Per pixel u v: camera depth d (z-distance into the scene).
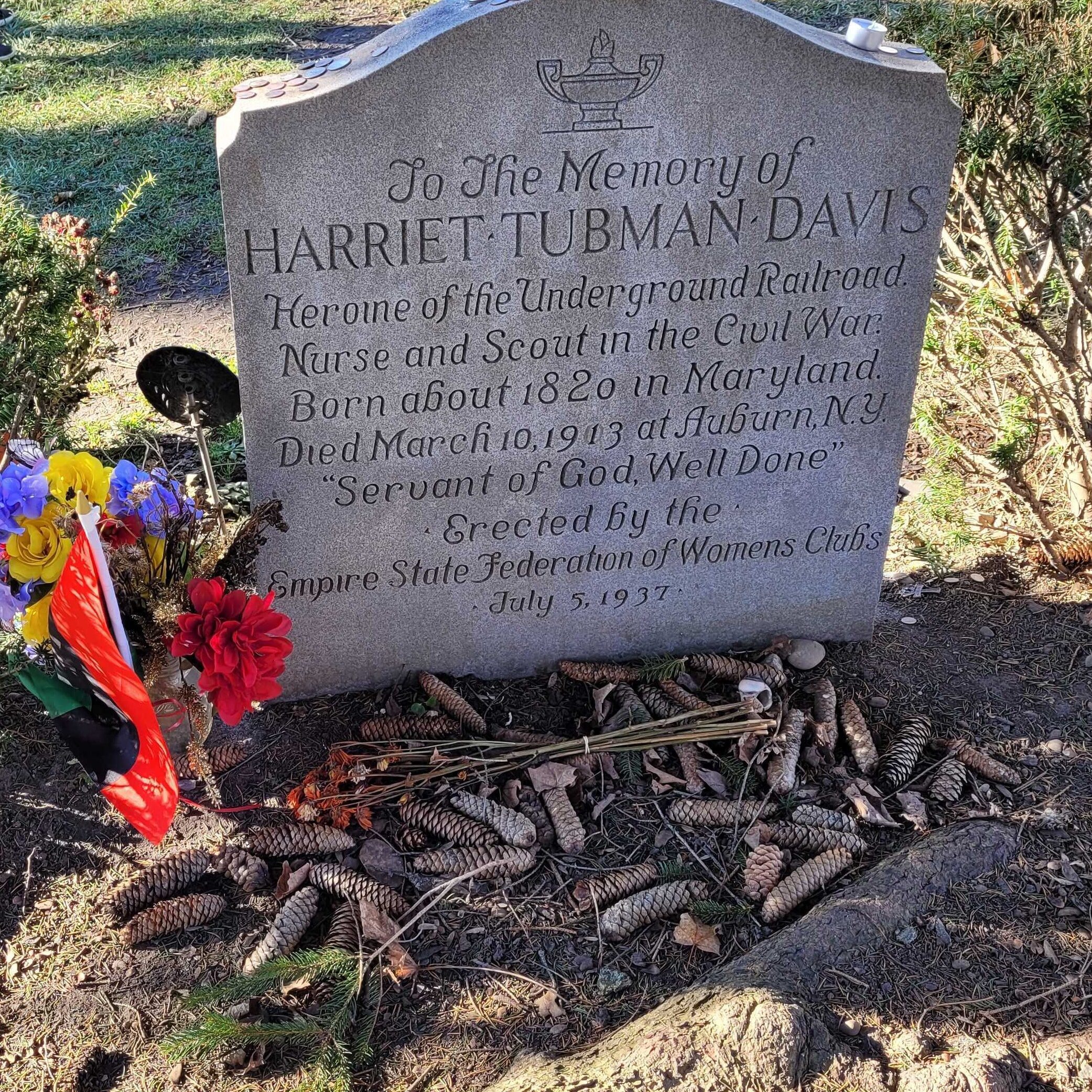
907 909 1.32
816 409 1.51
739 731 1.51
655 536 1.58
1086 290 1.73
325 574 1.52
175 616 1.26
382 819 1.44
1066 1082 1.19
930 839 1.40
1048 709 1.59
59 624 1.19
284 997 1.27
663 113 1.31
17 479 1.24
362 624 1.57
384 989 1.28
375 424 1.44
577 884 1.37
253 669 1.24
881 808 1.45
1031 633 1.70
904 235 1.41
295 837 1.39
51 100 3.10
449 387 1.43
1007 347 1.80
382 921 1.32
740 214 1.37
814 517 1.59
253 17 3.64
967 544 1.84
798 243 1.40
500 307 1.39
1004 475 1.76
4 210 1.61
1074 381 1.72
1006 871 1.38
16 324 1.56
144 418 2.05
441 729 1.53
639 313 1.42
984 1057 1.18
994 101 1.52
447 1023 1.25
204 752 1.36
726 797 1.47
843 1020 1.23
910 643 1.69
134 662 1.31
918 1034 1.21
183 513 1.35
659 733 1.52
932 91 1.33
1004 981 1.27
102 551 1.12
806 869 1.37
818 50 1.29
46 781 1.47
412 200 1.31
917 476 1.96
